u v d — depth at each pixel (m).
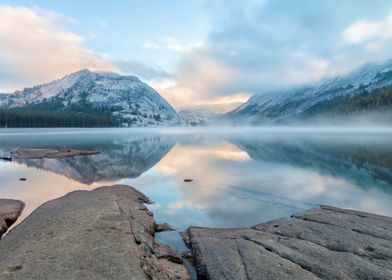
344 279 10.12
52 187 28.50
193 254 13.46
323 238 13.79
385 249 12.31
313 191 24.95
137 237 13.81
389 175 31.56
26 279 9.73
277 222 16.88
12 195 25.23
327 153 52.09
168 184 28.81
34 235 13.73
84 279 9.77
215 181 29.62
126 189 25.39
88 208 18.20
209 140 95.69
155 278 10.76
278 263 11.44
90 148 69.19
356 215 17.48
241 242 13.88
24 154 54.91
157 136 124.50
